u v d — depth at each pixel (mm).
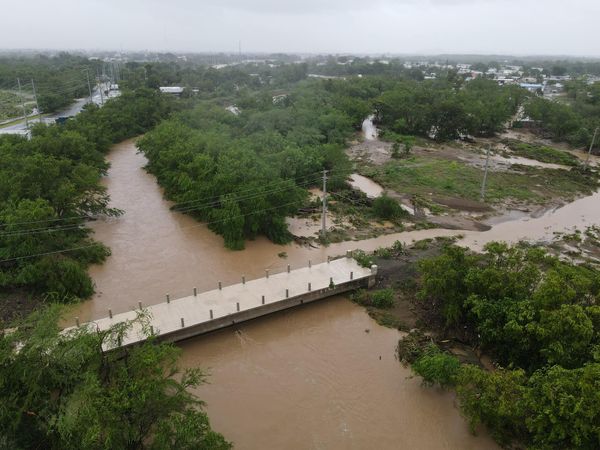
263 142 53344
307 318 28344
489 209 47969
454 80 133125
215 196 39625
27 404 15258
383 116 90938
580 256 37094
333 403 21719
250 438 19688
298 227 41875
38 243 30328
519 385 18125
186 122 67812
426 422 20562
